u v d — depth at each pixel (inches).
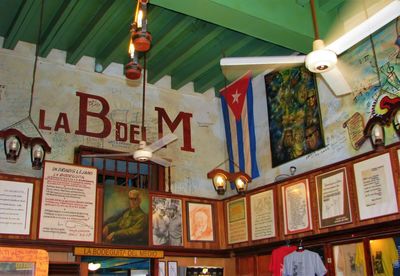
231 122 439.2
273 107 410.0
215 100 476.1
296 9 308.5
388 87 308.5
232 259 399.5
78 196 337.4
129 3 329.4
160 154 427.8
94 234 338.0
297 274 313.0
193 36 376.8
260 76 434.0
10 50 378.0
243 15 283.7
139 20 179.2
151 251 362.6
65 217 327.6
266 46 390.6
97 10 345.1
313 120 365.1
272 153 401.7
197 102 470.3
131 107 426.0
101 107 409.7
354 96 333.4
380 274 269.6
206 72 451.2
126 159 406.3
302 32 305.9
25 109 372.5
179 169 435.2
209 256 395.2
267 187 363.6
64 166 337.1
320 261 304.8
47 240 315.9
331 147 346.6
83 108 400.5
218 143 469.1
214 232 401.4
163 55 412.5
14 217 308.3
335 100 350.0
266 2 294.2
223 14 281.1
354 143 327.6
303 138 372.2
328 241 307.0
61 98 392.5
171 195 390.0
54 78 394.0
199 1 267.3
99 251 337.4
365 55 328.8
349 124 334.3
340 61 346.6
